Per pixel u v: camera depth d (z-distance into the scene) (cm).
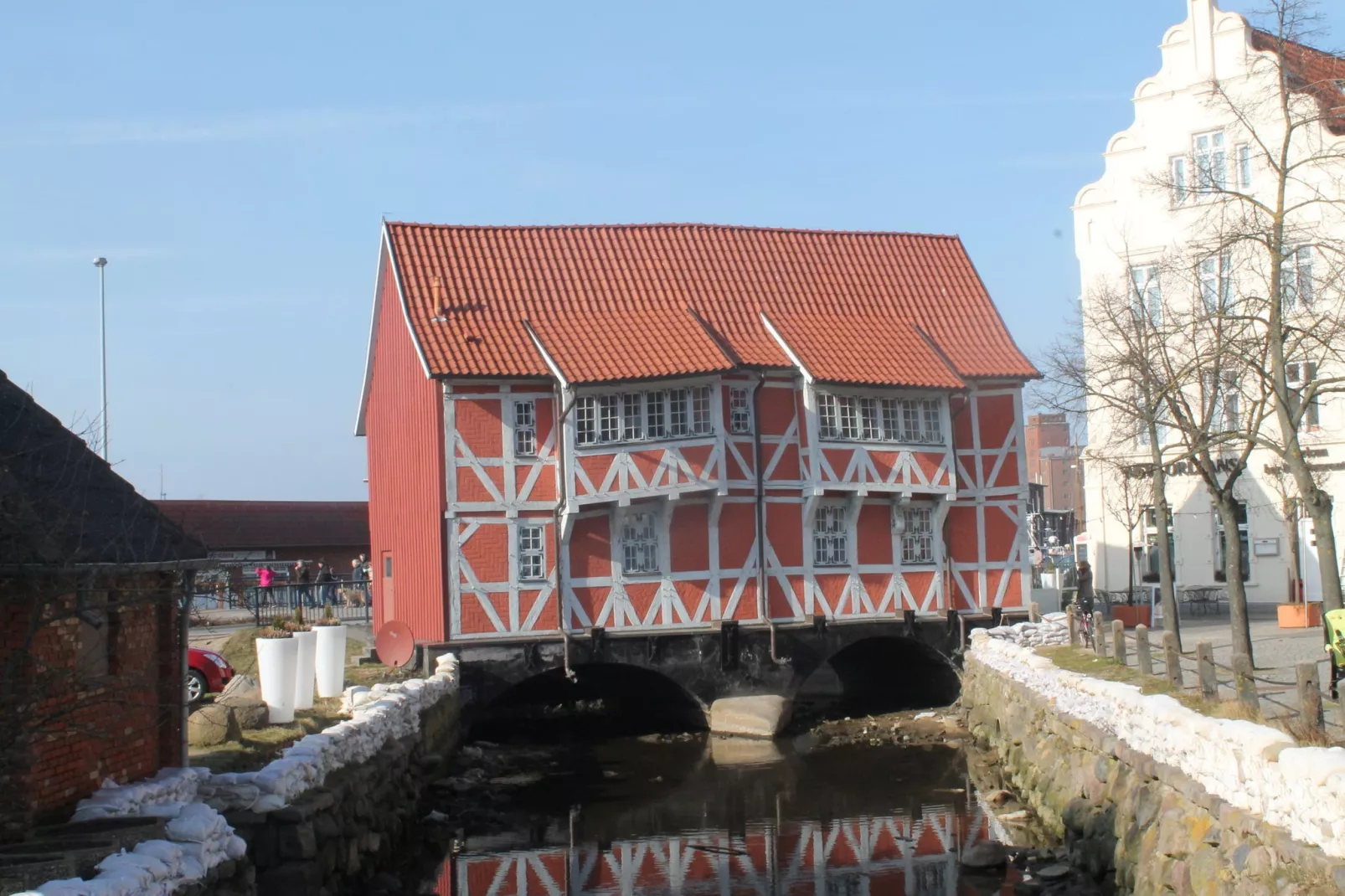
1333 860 934
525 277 3084
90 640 1259
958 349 3253
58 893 869
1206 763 1216
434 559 2828
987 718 2598
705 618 2914
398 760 1914
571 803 2197
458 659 2739
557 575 2833
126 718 1300
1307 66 1833
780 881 1705
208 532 4662
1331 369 2722
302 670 2020
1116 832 1489
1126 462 3088
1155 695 1440
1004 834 1878
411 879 1719
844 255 3403
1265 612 3284
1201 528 3494
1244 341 1866
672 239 3275
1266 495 3378
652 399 2866
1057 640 2806
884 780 2311
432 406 2848
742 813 2095
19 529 1028
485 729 2997
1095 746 1677
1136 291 2475
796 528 2998
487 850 1883
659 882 1716
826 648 2981
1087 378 2645
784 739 2777
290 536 4828
